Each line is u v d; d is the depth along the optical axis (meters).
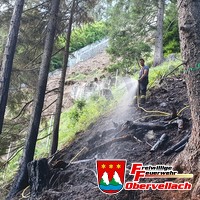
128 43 14.62
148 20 15.48
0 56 8.90
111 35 14.82
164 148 6.13
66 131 12.84
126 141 7.05
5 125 9.83
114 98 11.90
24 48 10.10
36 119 7.49
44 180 6.42
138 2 14.62
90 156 7.43
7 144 9.70
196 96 4.49
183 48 4.59
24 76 10.09
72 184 6.28
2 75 6.63
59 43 12.02
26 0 10.06
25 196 6.57
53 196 5.86
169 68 11.31
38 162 6.48
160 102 8.86
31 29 9.99
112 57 15.09
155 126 7.03
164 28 16.06
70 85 21.86
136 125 7.27
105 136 7.89
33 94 10.36
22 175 7.11
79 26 11.50
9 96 9.92
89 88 18.47
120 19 14.73
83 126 10.64
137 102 9.39
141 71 9.31
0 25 9.31
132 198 4.91
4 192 8.88
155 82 10.64
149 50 14.62
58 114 9.93
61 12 10.91
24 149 7.31
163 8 15.41
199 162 4.44
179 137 6.31
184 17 4.52
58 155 8.87
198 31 4.44
